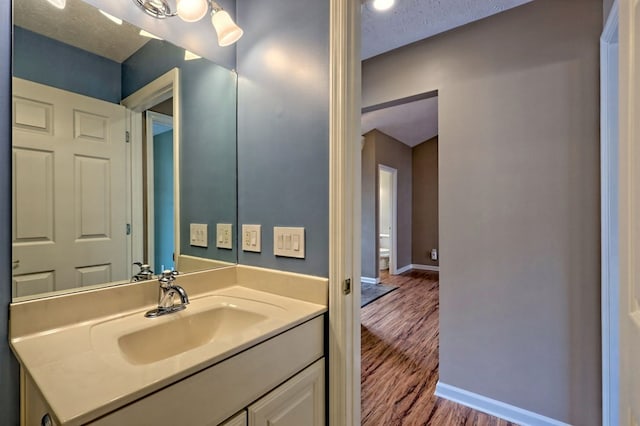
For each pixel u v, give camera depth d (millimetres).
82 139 1014
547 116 1596
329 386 1086
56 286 930
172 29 1232
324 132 1131
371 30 1879
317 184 1147
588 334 1497
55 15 952
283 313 1022
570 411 1544
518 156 1672
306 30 1186
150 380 616
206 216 1335
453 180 1868
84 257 1005
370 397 1913
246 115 1384
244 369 788
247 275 1346
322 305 1109
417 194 6270
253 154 1354
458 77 1854
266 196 1301
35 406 728
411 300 4008
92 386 597
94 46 1042
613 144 1396
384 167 5348
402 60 2066
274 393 875
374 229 4965
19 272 853
